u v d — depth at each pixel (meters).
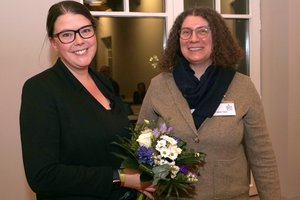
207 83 1.56
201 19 1.59
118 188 1.29
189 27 1.58
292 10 2.91
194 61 1.59
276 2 3.00
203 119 1.51
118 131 1.31
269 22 3.08
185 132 1.50
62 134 1.18
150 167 1.20
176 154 1.21
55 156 1.15
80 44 1.24
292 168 3.09
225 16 3.00
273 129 3.16
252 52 3.15
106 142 1.26
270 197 1.57
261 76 3.19
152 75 2.78
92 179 1.18
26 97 1.17
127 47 2.70
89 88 1.38
